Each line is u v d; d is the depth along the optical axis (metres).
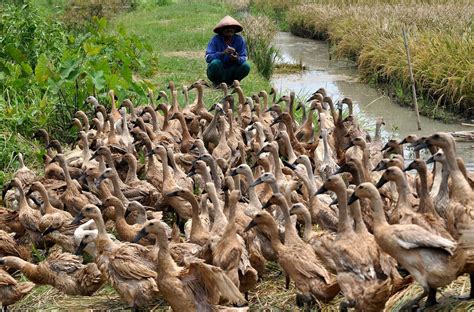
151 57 25.70
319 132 15.79
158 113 18.59
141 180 13.06
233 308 8.36
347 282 8.50
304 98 22.33
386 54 26.38
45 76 16.89
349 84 27.53
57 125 17.02
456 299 8.70
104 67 17.62
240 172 11.57
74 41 20.44
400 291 8.98
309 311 9.10
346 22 35.00
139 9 51.78
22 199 11.50
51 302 9.98
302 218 10.65
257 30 33.59
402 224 8.92
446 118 21.78
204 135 15.58
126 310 9.68
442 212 10.40
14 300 9.55
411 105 23.50
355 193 8.84
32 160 15.34
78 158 14.26
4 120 16.19
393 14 33.03
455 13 31.25
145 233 8.85
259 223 9.60
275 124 16.53
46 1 37.16
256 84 24.05
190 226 10.78
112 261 9.22
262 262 9.90
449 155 10.34
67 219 10.99
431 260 8.07
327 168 13.05
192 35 36.03
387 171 9.77
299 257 9.08
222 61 22.62
